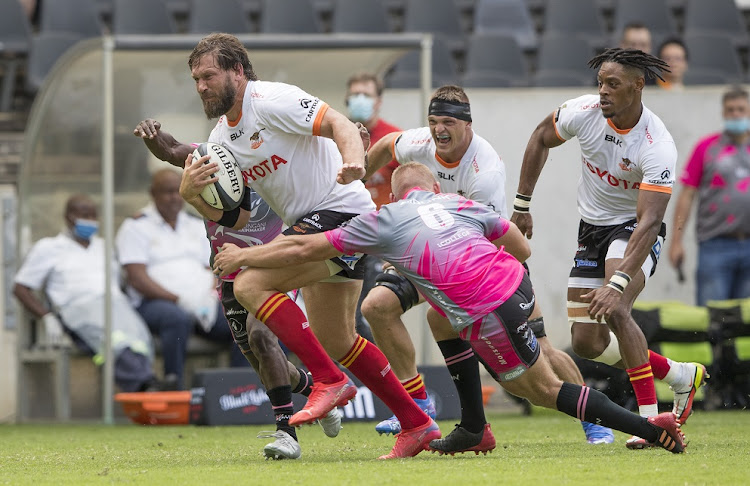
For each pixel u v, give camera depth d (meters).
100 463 17.55
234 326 18.19
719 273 32.59
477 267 15.70
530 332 15.98
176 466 16.48
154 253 31.50
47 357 31.45
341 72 32.78
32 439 24.39
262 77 32.62
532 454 17.59
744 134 32.53
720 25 46.41
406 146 20.20
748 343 30.77
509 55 44.06
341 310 17.20
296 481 13.77
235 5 44.06
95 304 31.47
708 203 32.62
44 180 32.06
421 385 20.48
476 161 19.36
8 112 39.62
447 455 17.42
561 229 34.78
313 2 46.41
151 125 17.67
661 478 13.84
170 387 30.56
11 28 41.62
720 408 31.22
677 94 35.50
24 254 32.00
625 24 46.38
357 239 15.84
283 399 17.17
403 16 47.62
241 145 16.81
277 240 16.03
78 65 31.41
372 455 17.97
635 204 19.92
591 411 16.25
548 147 20.69
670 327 30.20
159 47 30.73
